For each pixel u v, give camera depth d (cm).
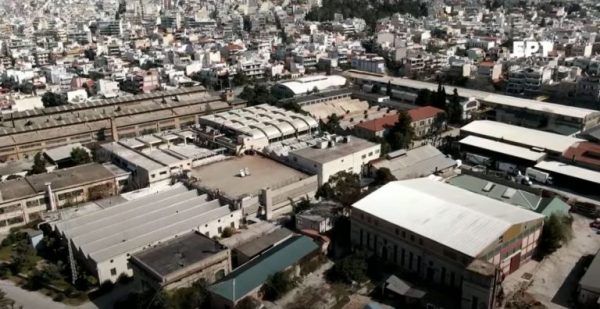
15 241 11312
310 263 9919
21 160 16038
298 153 13975
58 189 12706
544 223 10350
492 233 9219
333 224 11338
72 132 17500
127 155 14650
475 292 8375
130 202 11962
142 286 9131
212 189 12394
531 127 18762
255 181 12938
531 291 9175
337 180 12900
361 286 9450
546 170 14212
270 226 11588
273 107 18950
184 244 9669
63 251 10512
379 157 14775
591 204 12300
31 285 9688
